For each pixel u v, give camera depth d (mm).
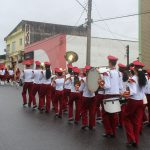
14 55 57750
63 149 8438
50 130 10742
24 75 16109
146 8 22484
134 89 8750
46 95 14672
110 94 9836
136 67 8945
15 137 9641
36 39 54906
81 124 11922
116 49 41188
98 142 9250
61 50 38219
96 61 40094
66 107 15000
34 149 8367
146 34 22531
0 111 14539
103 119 9969
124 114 9008
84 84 10938
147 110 12953
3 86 32438
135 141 8852
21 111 14688
